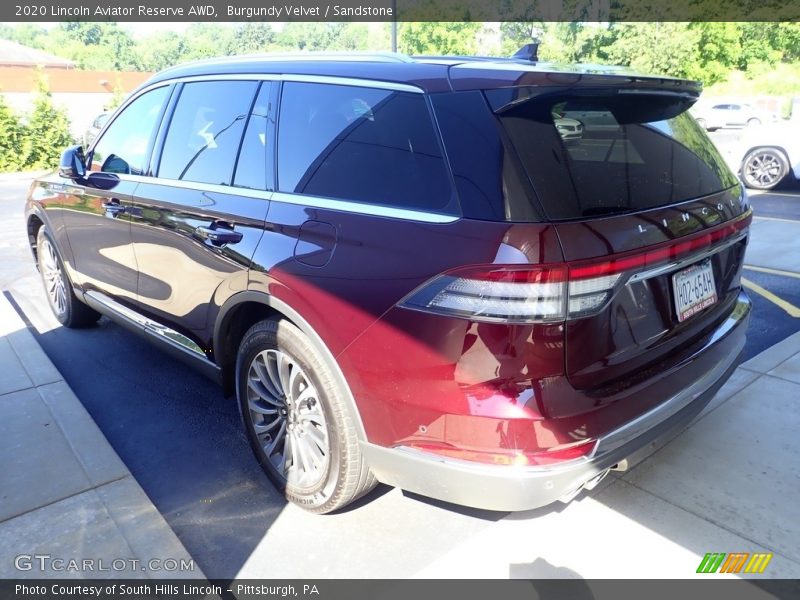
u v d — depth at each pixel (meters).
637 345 2.25
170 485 3.04
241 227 2.81
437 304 2.06
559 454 2.03
